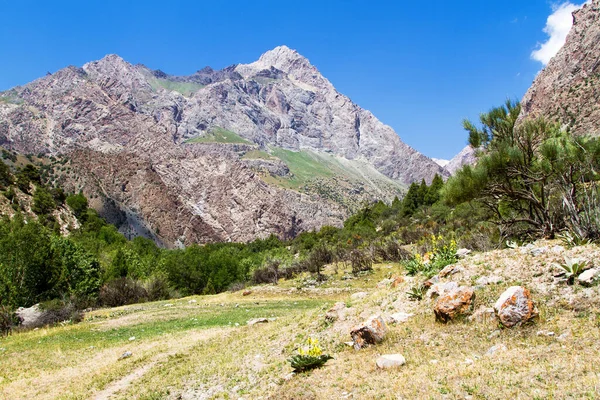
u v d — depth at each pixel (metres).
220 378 11.81
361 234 73.75
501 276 11.88
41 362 17.67
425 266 15.25
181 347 16.98
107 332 23.78
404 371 8.69
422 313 11.78
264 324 18.03
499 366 7.86
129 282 44.59
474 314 10.45
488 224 27.64
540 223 17.55
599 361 7.21
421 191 98.12
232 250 97.75
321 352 11.01
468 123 20.08
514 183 18.66
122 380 13.91
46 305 32.25
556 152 16.53
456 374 7.95
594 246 12.01
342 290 32.38
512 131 19.08
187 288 59.34
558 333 8.77
